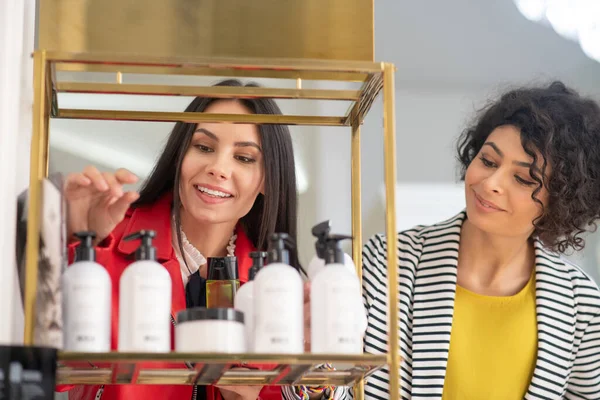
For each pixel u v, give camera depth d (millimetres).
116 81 1354
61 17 1293
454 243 1812
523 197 1773
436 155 2338
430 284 1770
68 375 1216
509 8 2438
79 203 1216
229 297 1360
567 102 1829
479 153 1831
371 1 1350
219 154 1584
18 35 1255
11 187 1191
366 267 1786
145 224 1534
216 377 1253
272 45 1326
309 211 1793
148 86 1386
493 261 1839
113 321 1397
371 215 2189
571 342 1777
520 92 1862
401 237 1851
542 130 1766
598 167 1832
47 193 1087
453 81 2396
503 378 1754
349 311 1132
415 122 2355
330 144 1830
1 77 1178
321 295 1137
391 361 1114
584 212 1824
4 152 1170
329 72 1320
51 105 1400
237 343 1090
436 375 1698
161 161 1575
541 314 1775
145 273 1104
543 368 1745
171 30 1312
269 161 1622
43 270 1069
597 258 2348
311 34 1333
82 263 1112
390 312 1140
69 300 1089
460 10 2428
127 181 1210
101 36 1297
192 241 1557
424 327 1732
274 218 1611
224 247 1571
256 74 1322
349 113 1495
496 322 1783
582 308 1801
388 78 1212
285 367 1179
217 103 1523
